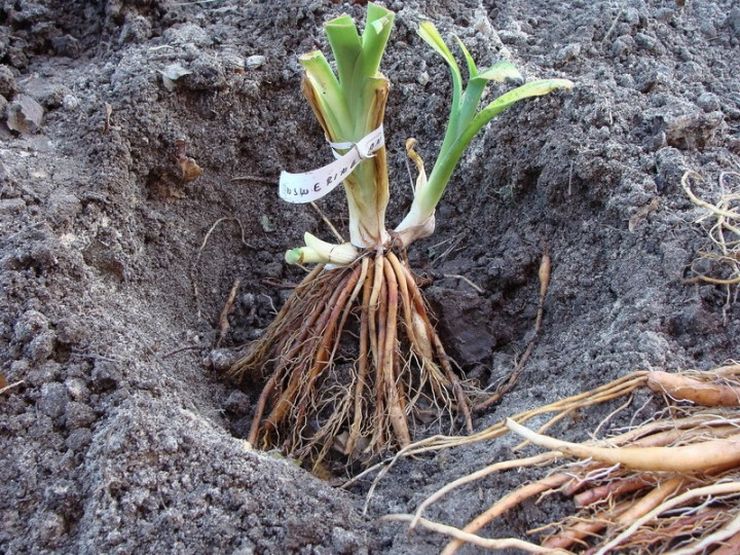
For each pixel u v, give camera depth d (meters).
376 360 0.56
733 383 0.47
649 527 0.43
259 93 0.70
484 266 0.65
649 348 0.50
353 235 0.57
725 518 0.42
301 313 0.59
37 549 0.45
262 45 0.71
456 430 0.56
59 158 0.62
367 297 0.57
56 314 0.52
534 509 0.45
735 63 0.75
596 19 0.75
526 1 0.81
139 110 0.64
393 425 0.55
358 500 0.50
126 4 0.73
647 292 0.54
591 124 0.63
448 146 0.56
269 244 0.69
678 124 0.62
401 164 0.70
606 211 0.60
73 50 0.73
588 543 0.44
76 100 0.65
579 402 0.48
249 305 0.66
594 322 0.56
